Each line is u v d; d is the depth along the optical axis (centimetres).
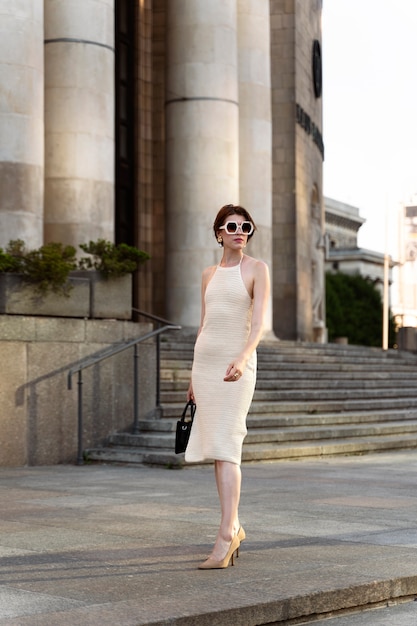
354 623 563
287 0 3397
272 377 2005
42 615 508
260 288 645
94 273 1474
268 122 2877
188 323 2519
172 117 2556
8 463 1348
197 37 2527
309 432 1523
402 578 615
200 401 648
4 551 694
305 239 3497
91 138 2047
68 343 1421
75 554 682
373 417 1753
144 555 679
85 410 1445
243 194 2819
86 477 1223
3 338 1343
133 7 3131
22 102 1841
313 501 976
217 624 520
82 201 2033
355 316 8356
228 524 638
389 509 919
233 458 641
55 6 2052
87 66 2052
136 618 503
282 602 550
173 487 1109
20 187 1830
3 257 1376
